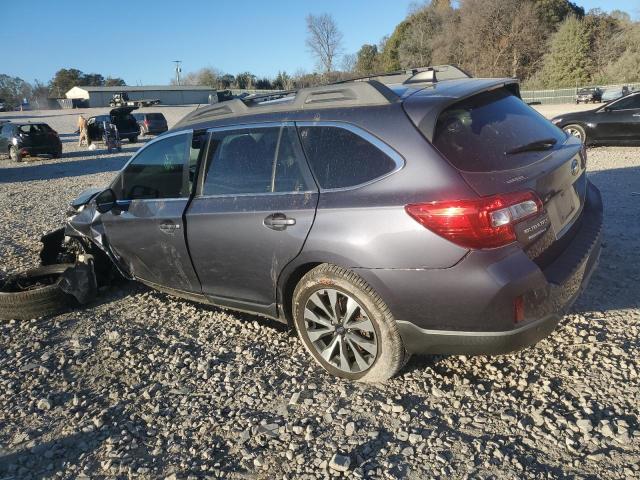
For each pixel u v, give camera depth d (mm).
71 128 44344
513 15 64312
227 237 3781
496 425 2971
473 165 2965
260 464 2828
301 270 3514
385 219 3016
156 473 2822
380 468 2730
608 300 4250
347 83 3520
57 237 5980
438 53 71062
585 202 3893
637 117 11930
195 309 4887
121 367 3936
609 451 2705
